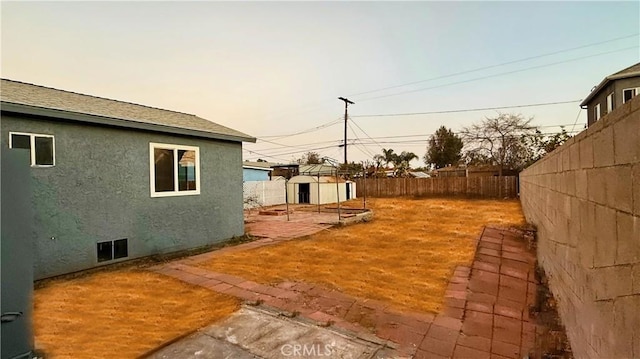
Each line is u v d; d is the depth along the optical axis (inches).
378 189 908.0
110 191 241.4
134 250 255.6
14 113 193.3
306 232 381.4
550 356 128.7
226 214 334.6
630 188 67.5
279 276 216.5
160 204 275.0
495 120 943.0
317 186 788.6
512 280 213.6
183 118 344.5
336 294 183.5
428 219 462.3
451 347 133.1
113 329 144.0
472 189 778.2
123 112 271.1
